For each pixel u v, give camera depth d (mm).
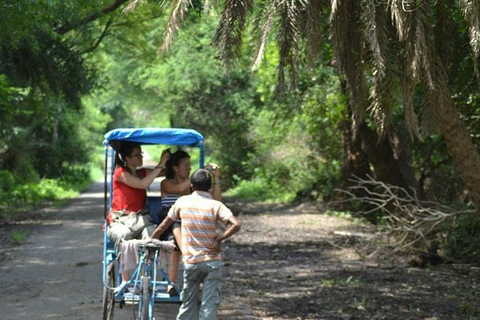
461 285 13016
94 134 60781
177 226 8344
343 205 25219
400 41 8438
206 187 8047
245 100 41000
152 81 42625
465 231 15383
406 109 8664
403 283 13250
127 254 8328
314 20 8336
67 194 38844
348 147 25016
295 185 32750
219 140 43344
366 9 8047
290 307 11156
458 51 11500
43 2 17484
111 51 37750
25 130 33719
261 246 18375
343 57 8969
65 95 24688
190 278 7898
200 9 16328
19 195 31062
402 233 16734
